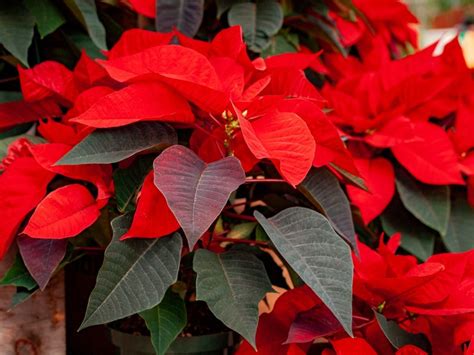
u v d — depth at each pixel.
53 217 0.60
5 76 0.83
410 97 0.86
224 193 0.55
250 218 0.72
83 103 0.66
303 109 0.64
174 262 0.59
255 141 0.58
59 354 0.75
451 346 0.65
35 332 0.73
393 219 0.85
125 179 0.62
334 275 0.56
